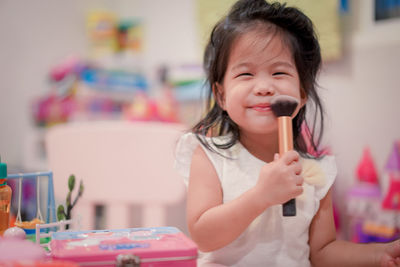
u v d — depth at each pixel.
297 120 0.71
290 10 0.66
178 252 0.45
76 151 1.25
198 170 0.66
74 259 0.43
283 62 0.62
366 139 1.38
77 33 2.25
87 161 1.24
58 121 1.99
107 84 1.96
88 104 1.94
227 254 0.65
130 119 1.63
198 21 1.70
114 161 1.24
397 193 1.27
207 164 0.67
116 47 2.05
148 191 1.23
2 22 2.19
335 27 1.38
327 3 1.37
